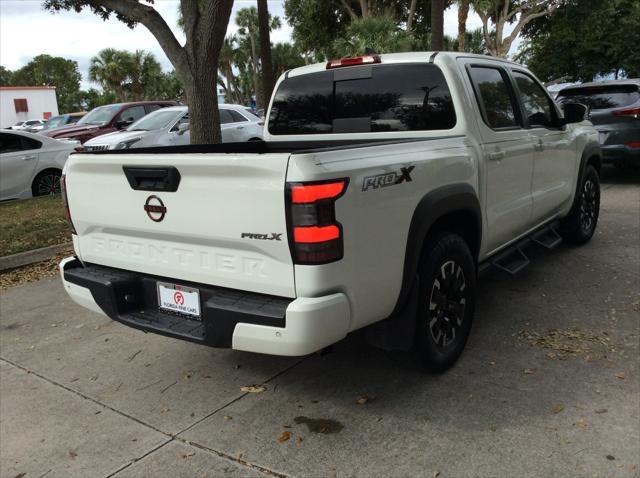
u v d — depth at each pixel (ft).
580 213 19.80
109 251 11.20
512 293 16.25
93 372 12.80
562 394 10.69
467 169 11.80
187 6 24.89
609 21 76.43
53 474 9.20
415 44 73.61
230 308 8.98
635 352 12.25
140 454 9.61
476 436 9.53
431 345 11.19
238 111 39.09
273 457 9.30
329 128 14.20
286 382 11.82
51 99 162.20
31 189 33.30
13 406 11.41
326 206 8.38
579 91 32.99
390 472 8.75
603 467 8.58
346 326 9.02
